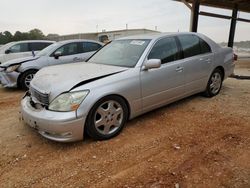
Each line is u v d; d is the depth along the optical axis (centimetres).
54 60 712
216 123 398
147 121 409
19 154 311
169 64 418
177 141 337
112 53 443
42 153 312
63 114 299
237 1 1179
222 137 347
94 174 265
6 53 1030
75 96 305
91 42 799
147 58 388
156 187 240
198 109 468
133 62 385
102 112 331
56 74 361
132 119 418
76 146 326
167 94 421
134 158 295
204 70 496
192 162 283
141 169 272
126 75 356
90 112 317
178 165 278
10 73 668
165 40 428
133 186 243
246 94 575
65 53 737
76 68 389
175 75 427
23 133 373
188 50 463
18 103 547
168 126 389
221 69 553
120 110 352
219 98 538
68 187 245
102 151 313
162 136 353
